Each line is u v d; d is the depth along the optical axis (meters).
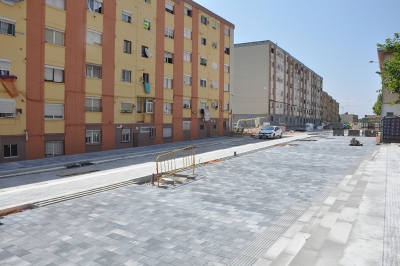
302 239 6.39
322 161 18.06
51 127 19.36
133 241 6.59
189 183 12.46
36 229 7.31
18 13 17.48
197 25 34.56
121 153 21.58
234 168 15.92
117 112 24.23
